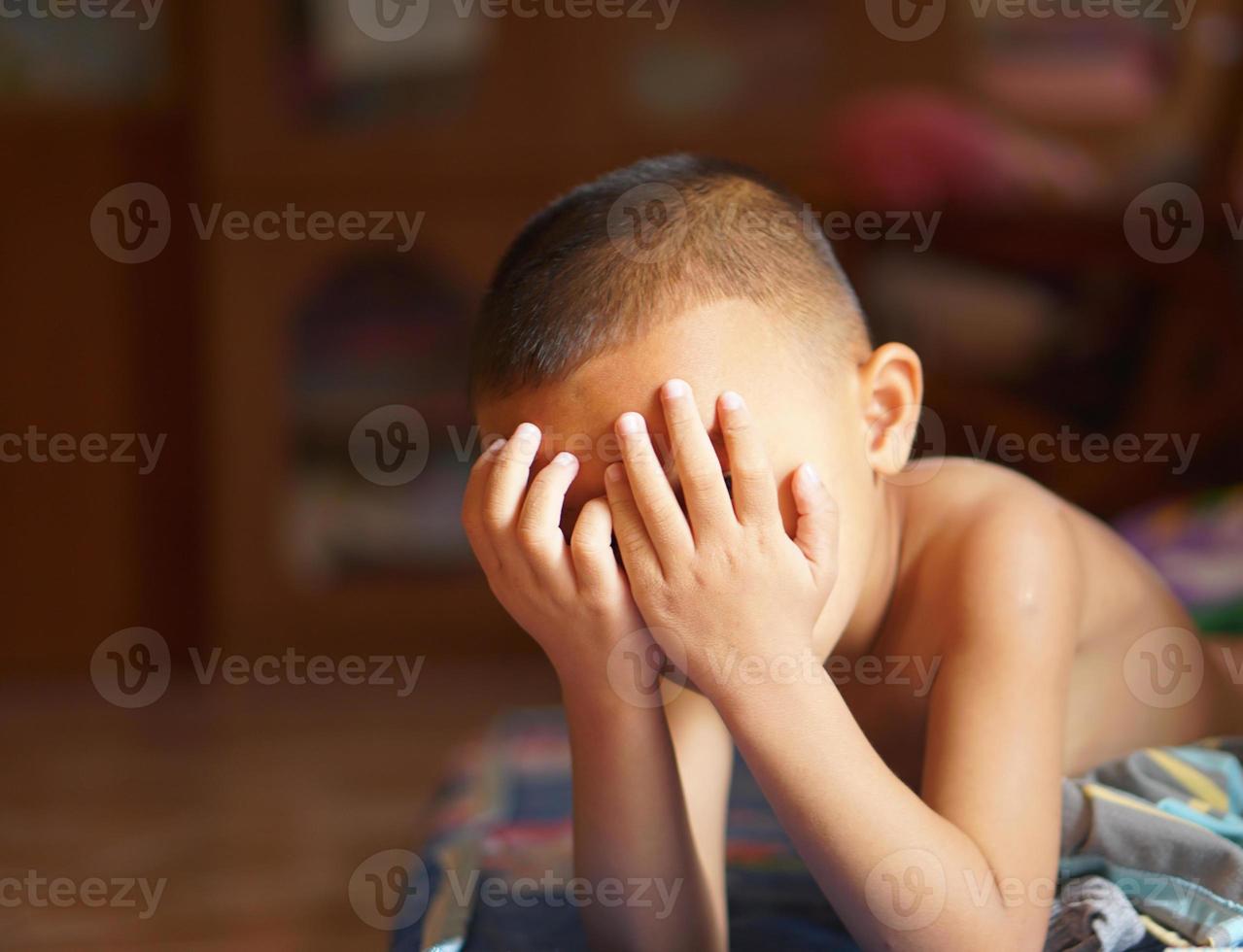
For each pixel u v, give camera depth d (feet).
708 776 4.37
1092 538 4.73
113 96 16.79
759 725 3.39
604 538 3.44
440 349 15.66
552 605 3.53
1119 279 10.46
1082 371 10.60
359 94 15.60
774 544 3.37
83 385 16.89
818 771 3.36
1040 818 3.57
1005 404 10.31
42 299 16.80
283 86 15.55
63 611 16.96
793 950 4.14
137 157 16.84
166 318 16.94
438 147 15.61
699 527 3.36
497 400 3.61
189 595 17.03
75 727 12.87
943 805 3.59
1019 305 10.59
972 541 4.06
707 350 3.42
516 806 6.12
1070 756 4.48
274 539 15.61
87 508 16.94
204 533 16.94
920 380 4.07
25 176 16.72
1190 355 10.47
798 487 3.45
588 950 4.07
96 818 8.91
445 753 10.78
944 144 10.88
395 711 12.87
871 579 4.15
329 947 6.03
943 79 15.42
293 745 11.37
